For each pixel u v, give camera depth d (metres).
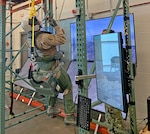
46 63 1.88
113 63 1.13
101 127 2.67
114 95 1.13
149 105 1.77
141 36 2.83
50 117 3.39
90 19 3.34
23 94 4.46
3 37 2.19
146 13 2.75
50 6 3.13
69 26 4.05
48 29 2.72
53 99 2.35
